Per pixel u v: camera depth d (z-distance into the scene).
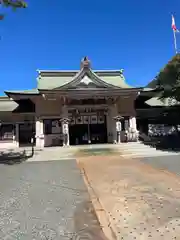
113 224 5.88
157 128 28.06
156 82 25.30
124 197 7.80
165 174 10.71
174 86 21.38
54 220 6.23
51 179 10.78
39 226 5.89
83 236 5.32
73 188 9.18
